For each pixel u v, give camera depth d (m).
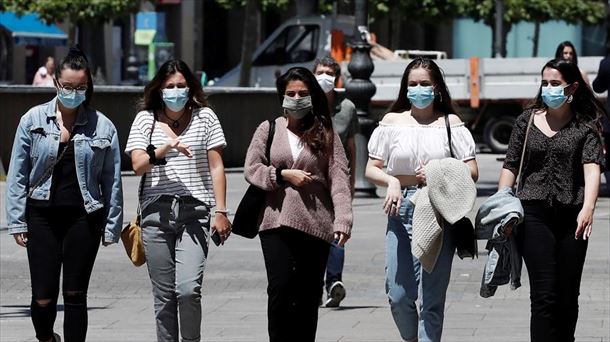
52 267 18.39
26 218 18.50
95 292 28.00
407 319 19.12
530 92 65.62
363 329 23.22
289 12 110.19
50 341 19.00
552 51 109.19
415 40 114.06
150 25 77.25
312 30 74.25
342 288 25.59
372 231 36.91
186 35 103.94
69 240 18.39
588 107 18.41
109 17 82.44
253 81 75.06
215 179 18.73
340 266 25.59
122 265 31.66
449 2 91.75
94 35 97.50
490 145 68.62
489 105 68.25
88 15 81.69
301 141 18.31
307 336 18.61
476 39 109.62
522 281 29.03
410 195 18.80
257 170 18.33
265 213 18.42
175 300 18.73
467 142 18.86
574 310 18.36
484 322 23.92
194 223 18.59
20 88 51.72
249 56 74.12
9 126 51.69
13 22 90.88
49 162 18.34
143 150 18.56
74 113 18.55
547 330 18.14
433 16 91.75
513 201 18.08
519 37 109.56
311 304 18.59
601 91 38.03
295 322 18.56
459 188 18.11
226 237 18.81
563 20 99.06
